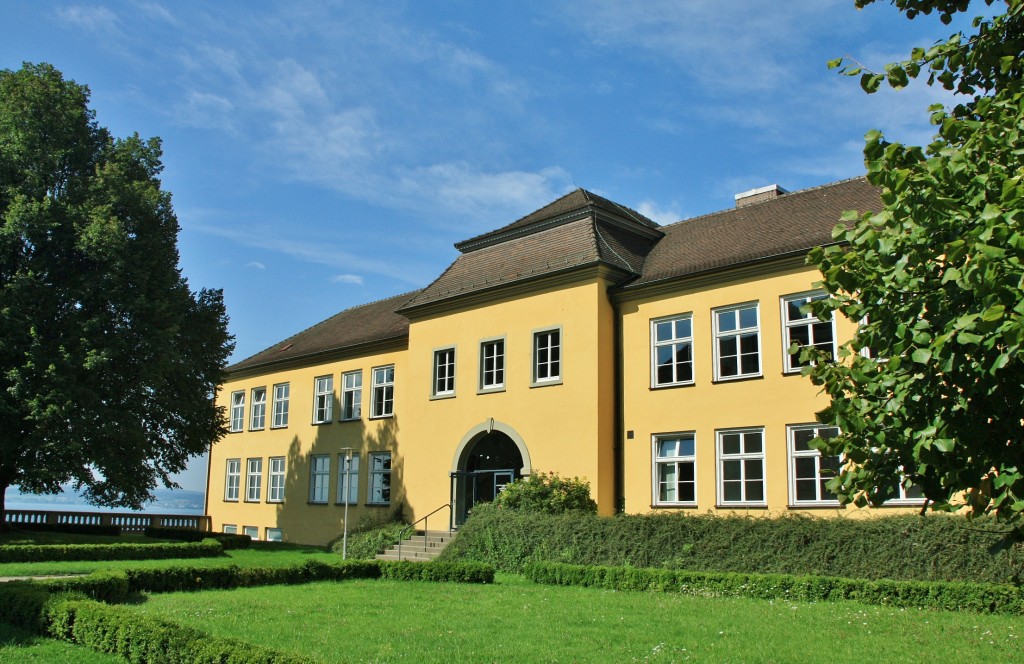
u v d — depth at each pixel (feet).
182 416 99.66
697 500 65.46
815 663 29.01
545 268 76.38
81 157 92.27
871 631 34.65
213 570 52.85
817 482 59.67
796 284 62.69
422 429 86.07
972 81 20.62
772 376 62.80
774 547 51.98
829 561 49.57
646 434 69.46
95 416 82.53
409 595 48.83
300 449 109.60
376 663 29.63
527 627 36.76
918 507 54.29
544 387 74.54
